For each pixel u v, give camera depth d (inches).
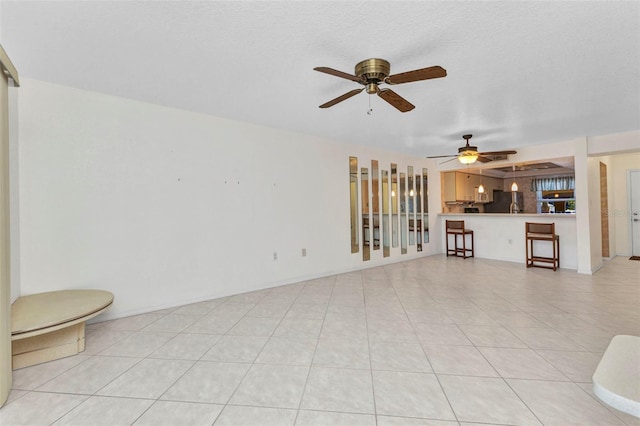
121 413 65.8
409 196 257.1
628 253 258.1
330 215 197.6
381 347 95.5
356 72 94.2
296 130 175.8
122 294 124.1
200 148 144.3
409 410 66.0
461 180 317.7
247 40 82.0
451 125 164.4
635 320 114.9
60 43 83.5
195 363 86.7
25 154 105.4
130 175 126.1
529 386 74.0
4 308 70.1
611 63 95.1
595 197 210.8
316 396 71.2
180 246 138.5
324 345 97.3
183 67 97.9
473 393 71.6
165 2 66.5
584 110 139.8
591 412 64.5
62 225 112.2
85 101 116.5
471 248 268.2
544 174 351.6
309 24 74.8
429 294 153.3
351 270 209.9
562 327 109.1
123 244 124.6
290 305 137.6
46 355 87.8
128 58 92.0
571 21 73.8
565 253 215.9
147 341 101.2
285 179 175.5
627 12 70.3
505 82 108.7
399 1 66.4
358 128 171.5
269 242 168.6
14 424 62.8
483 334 104.2
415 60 92.9
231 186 154.3
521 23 74.6
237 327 112.7
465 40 82.0
